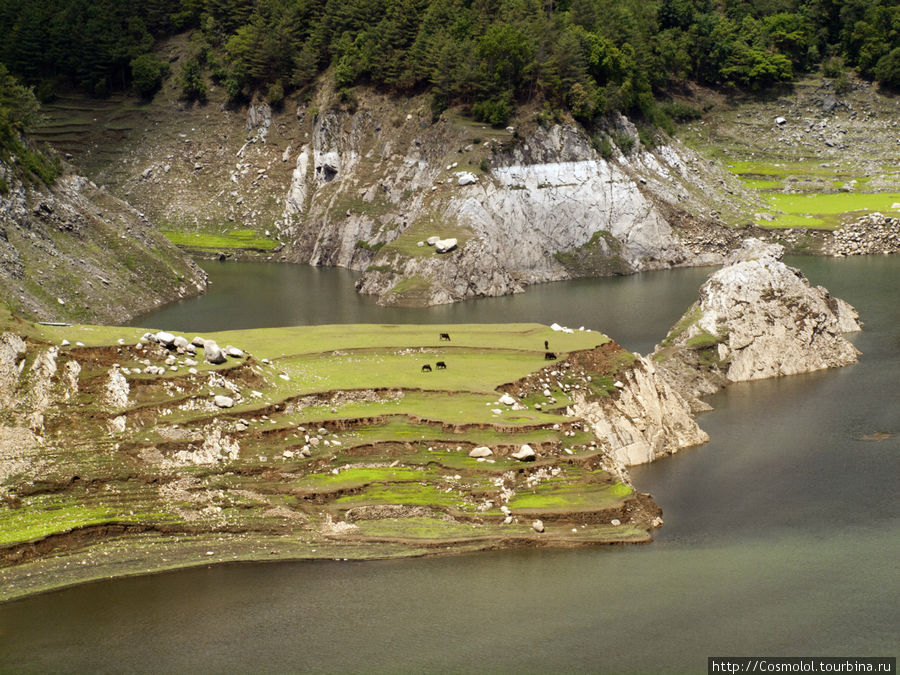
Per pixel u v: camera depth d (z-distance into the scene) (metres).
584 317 131.50
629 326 123.81
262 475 66.50
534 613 54.66
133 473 63.91
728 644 51.78
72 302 130.00
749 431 88.19
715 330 106.62
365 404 75.81
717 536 65.88
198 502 63.25
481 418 72.75
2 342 68.38
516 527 64.06
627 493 68.31
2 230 129.25
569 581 58.59
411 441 70.19
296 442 69.56
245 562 59.38
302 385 77.50
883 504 71.19
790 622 54.12
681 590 57.66
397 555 60.84
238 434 69.00
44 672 49.09
